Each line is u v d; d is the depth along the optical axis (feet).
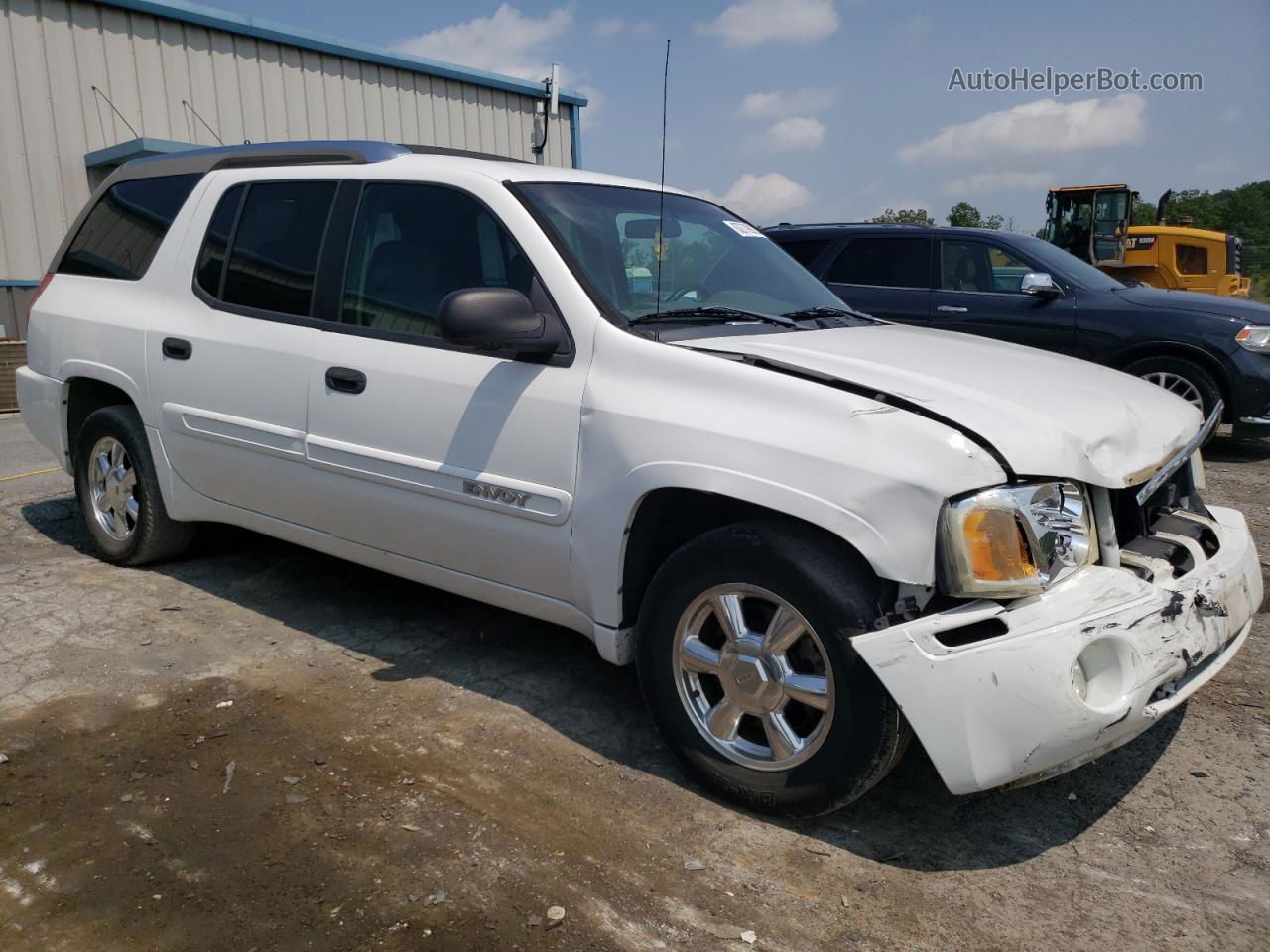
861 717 8.56
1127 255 58.54
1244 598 9.66
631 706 11.76
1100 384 10.53
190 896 8.19
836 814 9.55
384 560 12.59
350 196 12.76
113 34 41.81
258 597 15.05
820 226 30.42
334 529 12.90
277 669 12.55
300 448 12.72
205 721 11.18
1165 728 11.28
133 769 10.16
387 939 7.72
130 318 15.06
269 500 13.52
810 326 11.84
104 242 16.30
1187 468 10.94
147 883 8.36
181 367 14.23
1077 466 8.74
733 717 9.53
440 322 10.07
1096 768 10.45
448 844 8.94
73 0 40.57
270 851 8.81
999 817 9.55
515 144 57.52
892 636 8.22
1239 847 9.07
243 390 13.38
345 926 7.86
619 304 10.72
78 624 13.92
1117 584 8.58
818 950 7.71
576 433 10.28
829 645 8.67
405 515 11.85
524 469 10.69
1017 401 9.30
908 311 28.35
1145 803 9.78
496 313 10.07
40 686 11.99
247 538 17.80
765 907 8.19
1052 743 8.06
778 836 9.18
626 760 10.52
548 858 8.77
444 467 11.29
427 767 10.28
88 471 16.42
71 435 16.88
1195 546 9.75
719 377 9.53
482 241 11.48
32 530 18.57
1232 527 10.47
